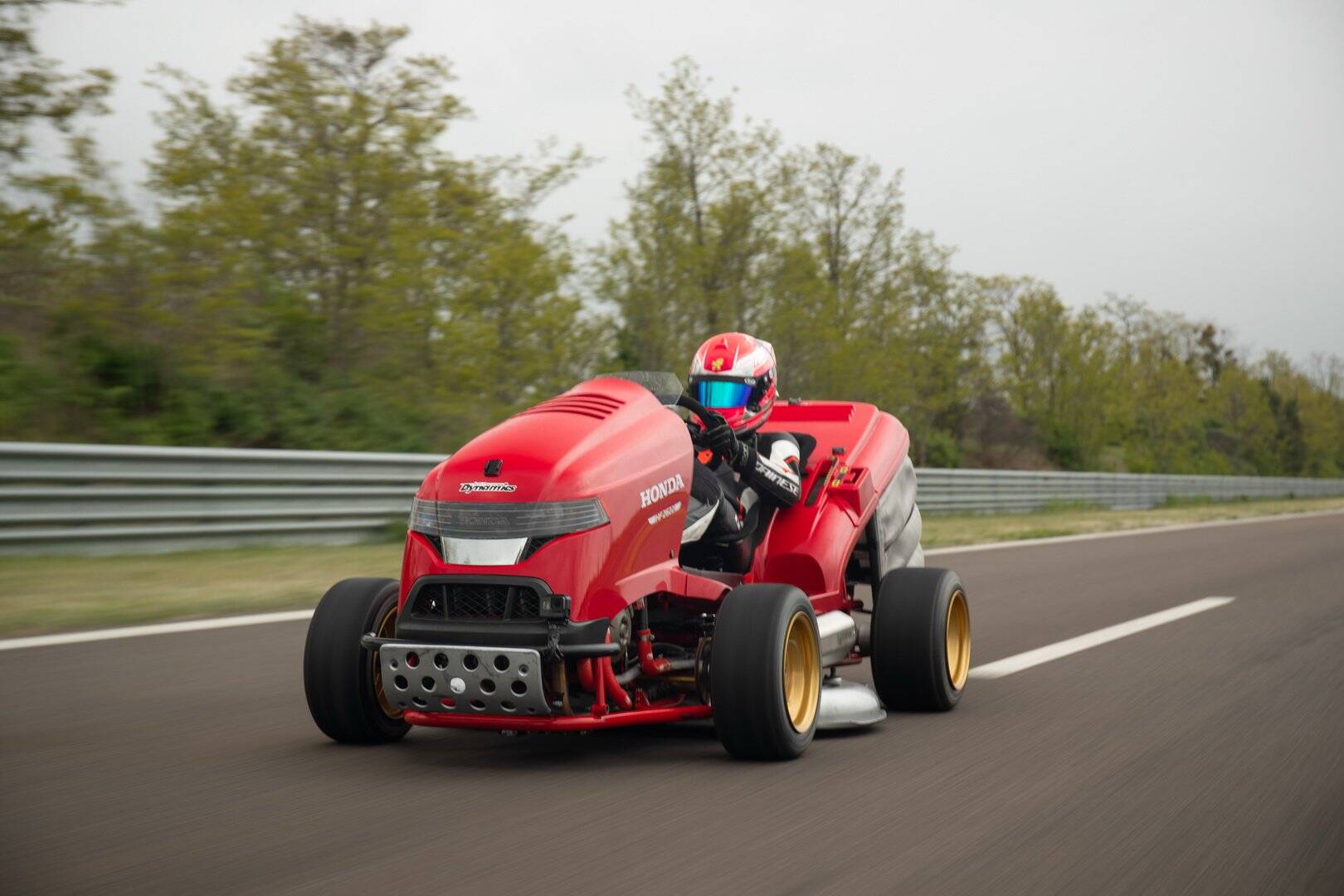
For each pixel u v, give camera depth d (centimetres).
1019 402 5059
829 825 352
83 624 729
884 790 394
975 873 311
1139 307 5638
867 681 632
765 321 2791
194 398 1552
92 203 1466
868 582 608
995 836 344
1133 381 5303
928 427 4175
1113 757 446
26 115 1406
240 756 435
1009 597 1003
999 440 4925
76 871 304
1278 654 707
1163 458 5728
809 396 2912
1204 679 623
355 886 294
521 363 2034
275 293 1789
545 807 367
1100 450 5091
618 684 408
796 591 441
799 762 433
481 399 1952
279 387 1666
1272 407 6950
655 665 432
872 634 529
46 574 898
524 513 398
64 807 364
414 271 1858
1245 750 460
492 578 396
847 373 3017
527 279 1991
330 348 1848
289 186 1827
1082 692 585
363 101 1836
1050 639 771
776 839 337
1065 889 300
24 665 609
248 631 723
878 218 3409
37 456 954
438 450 1809
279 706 525
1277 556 1459
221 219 1642
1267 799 389
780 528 533
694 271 2661
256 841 330
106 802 370
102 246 1515
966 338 4188
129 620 750
